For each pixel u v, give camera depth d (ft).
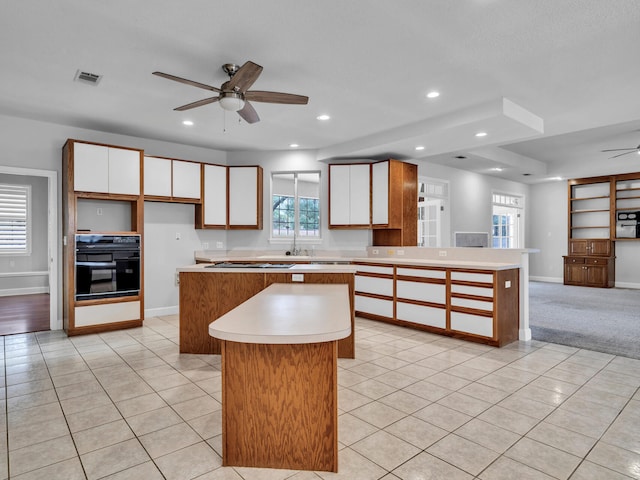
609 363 11.01
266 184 19.85
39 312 18.25
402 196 18.10
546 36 8.45
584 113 13.48
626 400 8.53
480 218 26.27
